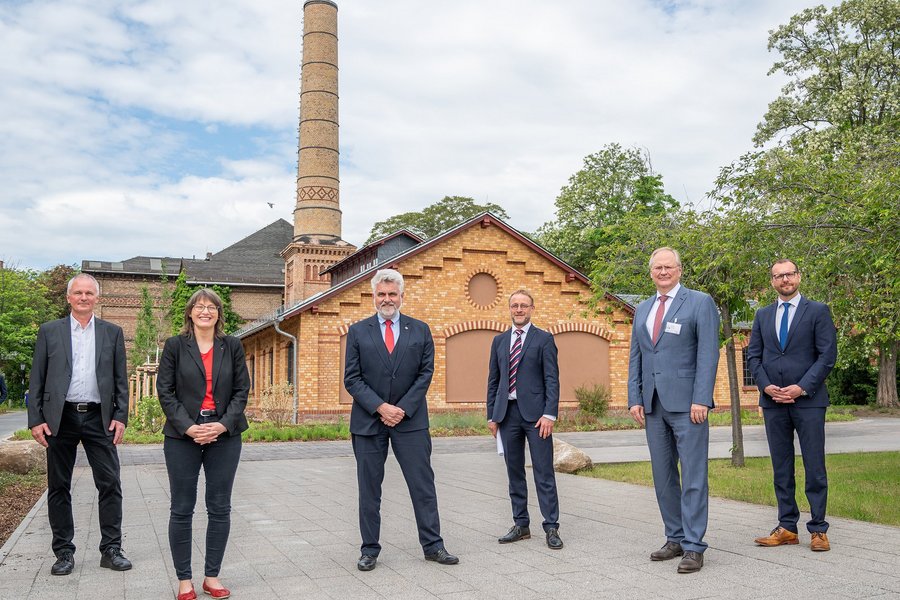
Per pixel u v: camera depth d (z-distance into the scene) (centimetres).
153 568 573
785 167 1057
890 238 865
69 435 569
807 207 1005
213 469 503
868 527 679
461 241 2577
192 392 500
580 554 593
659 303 600
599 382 2688
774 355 627
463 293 2572
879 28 3041
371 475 571
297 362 2416
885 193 849
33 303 6116
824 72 3100
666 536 586
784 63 3381
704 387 560
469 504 863
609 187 4769
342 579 527
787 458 619
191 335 507
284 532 703
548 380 641
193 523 754
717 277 1176
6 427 2964
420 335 593
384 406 567
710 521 719
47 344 571
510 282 2623
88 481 1141
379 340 584
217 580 499
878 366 3381
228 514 506
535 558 581
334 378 2414
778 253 1042
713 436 2008
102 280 6212
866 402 3606
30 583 529
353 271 3553
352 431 578
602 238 4209
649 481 1034
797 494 877
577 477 1116
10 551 638
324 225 5759
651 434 594
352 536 683
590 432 2219
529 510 817
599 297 1384
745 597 462
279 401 2331
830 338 608
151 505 888
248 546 641
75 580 537
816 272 953
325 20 5825
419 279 2533
